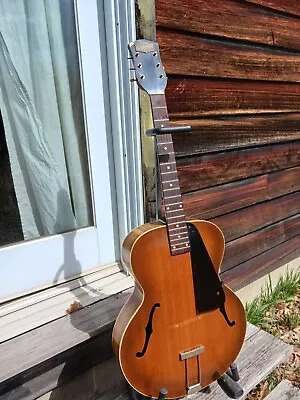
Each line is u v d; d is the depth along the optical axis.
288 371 1.76
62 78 1.36
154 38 1.37
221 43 1.60
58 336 1.19
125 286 1.48
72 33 1.34
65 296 1.41
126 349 1.09
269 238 2.17
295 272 2.48
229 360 1.29
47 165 1.41
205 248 1.19
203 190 1.73
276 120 1.97
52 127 1.39
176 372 1.19
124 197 1.54
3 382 1.03
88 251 1.55
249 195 1.96
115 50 1.37
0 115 1.27
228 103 1.70
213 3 1.52
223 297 1.24
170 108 1.49
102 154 1.49
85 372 1.26
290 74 1.97
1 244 1.37
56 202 1.46
